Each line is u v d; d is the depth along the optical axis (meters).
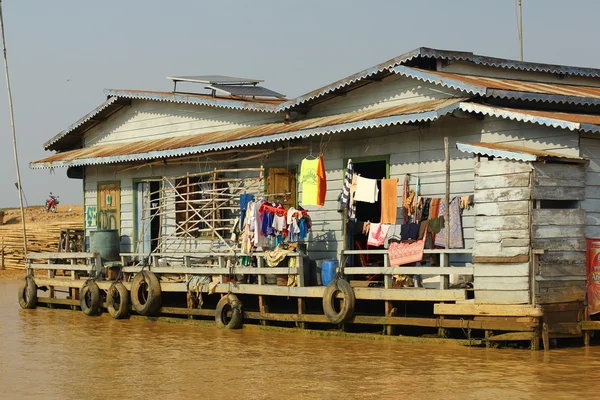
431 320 15.48
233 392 12.38
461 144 15.23
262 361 14.68
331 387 12.44
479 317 14.87
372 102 19.06
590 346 15.02
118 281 21.66
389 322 16.12
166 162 23.16
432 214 16.98
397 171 18.08
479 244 14.90
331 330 17.31
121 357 15.70
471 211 16.55
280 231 18.52
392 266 16.36
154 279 20.62
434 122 17.39
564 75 20.02
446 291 15.30
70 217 54.03
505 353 14.42
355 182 17.89
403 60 17.66
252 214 18.81
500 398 11.42
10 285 33.03
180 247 22.58
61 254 23.83
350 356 14.80
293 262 17.97
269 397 11.98
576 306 14.84
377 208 20.86
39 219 53.09
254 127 21.42
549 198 14.58
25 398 12.55
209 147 20.50
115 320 21.52
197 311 19.73
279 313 18.25
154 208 22.41
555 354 14.25
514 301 14.47
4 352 16.61
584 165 15.03
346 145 19.19
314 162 18.44
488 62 18.44
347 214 18.33
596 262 15.02
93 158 23.77
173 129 24.17
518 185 14.50
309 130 17.98
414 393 11.86
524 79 19.33
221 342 17.05
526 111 15.77
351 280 18.75
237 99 22.53
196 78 23.62
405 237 16.30
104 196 25.70
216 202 21.25
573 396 11.44
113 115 25.97
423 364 13.80
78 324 20.80
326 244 19.50
